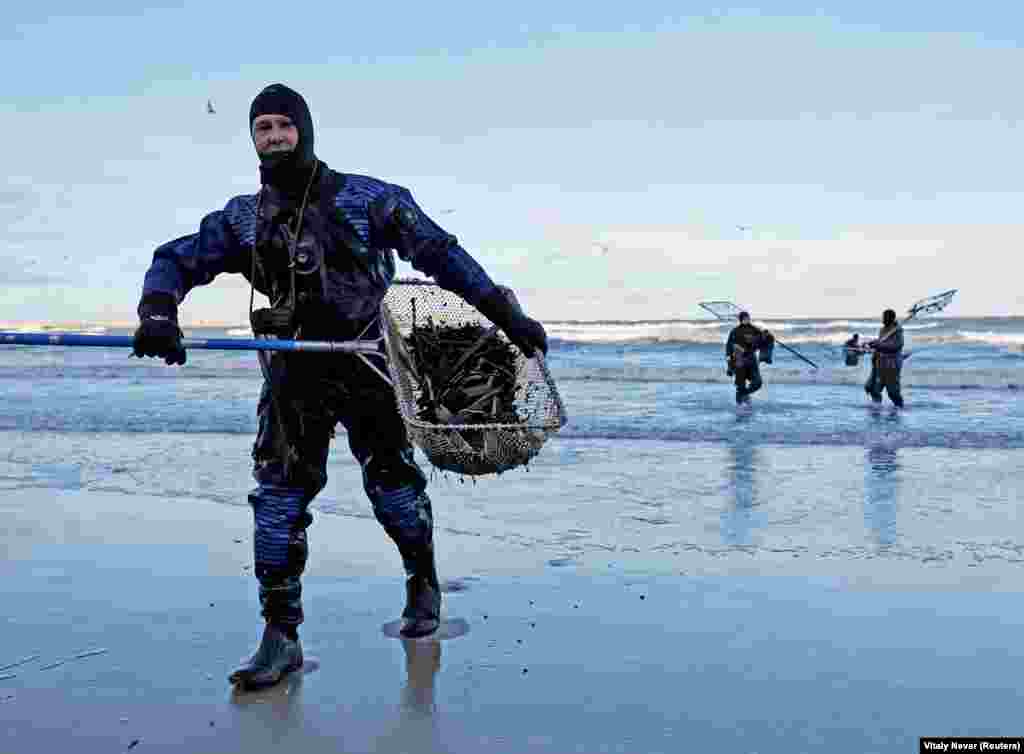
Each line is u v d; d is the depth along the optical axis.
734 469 8.46
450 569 4.95
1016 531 5.80
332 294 3.43
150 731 3.00
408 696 3.28
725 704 3.20
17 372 24.09
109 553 5.25
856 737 2.95
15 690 3.33
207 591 4.52
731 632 3.93
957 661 3.59
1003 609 4.22
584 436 11.08
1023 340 44.03
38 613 4.18
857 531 5.82
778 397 17.50
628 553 5.27
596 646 3.77
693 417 13.54
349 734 2.98
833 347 40.47
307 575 4.82
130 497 6.93
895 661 3.60
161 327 3.19
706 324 67.69
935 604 4.30
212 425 12.05
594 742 2.92
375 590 4.55
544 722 3.06
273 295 3.49
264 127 3.36
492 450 3.46
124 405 14.91
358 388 3.57
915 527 5.93
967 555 5.20
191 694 3.30
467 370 3.68
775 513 6.40
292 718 3.10
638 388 19.45
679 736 2.96
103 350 39.34
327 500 6.75
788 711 3.15
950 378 21.52
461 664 3.57
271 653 3.44
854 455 9.43
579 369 24.44
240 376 22.62
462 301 4.04
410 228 3.46
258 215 3.40
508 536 5.70
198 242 3.45
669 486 7.51
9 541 5.53
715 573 4.84
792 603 4.32
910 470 8.40
